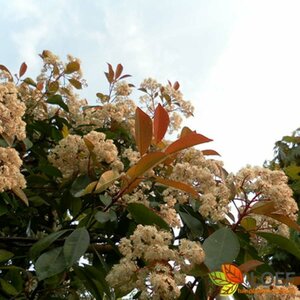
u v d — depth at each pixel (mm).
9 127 787
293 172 977
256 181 717
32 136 1058
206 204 728
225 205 733
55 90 1156
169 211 771
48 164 912
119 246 627
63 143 836
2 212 790
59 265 661
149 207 788
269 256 1313
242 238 772
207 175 792
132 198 775
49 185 941
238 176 735
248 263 641
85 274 768
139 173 734
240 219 729
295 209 707
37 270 651
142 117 750
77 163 843
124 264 605
